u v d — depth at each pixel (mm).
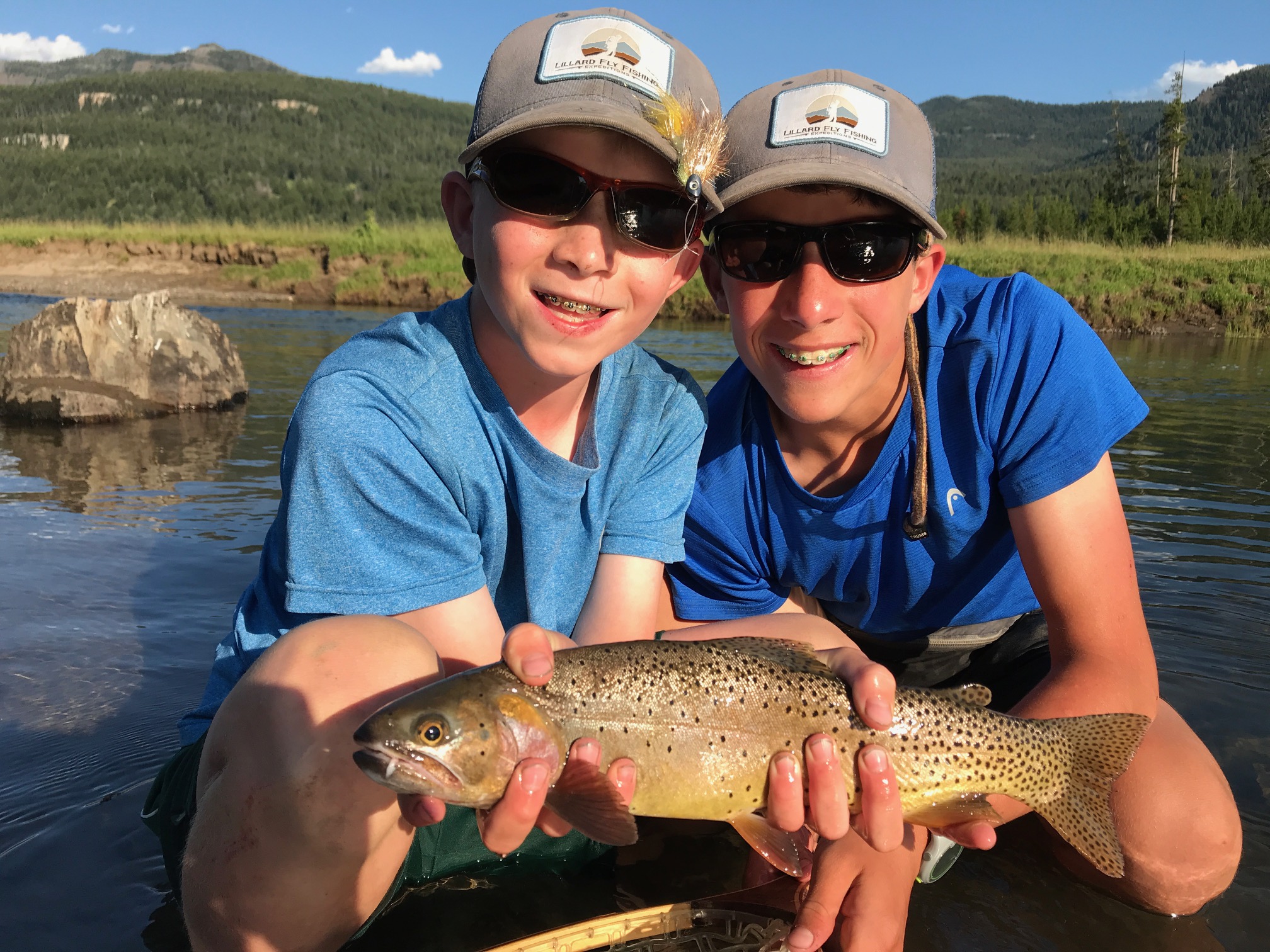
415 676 436
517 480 544
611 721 427
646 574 587
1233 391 2492
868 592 661
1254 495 1319
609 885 518
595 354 517
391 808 427
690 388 628
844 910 439
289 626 520
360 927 451
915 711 467
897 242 539
